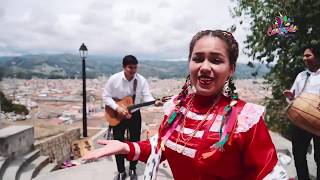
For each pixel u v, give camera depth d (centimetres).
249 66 810
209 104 135
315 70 342
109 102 443
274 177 118
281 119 767
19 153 582
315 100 294
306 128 298
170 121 141
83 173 515
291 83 755
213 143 126
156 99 432
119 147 144
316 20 662
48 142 785
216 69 129
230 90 135
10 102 2328
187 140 132
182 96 145
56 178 500
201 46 131
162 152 143
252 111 127
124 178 466
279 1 689
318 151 343
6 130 592
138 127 456
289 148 500
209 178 128
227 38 131
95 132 1238
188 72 139
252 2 742
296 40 691
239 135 123
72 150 953
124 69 441
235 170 127
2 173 498
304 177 344
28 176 523
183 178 135
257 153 123
